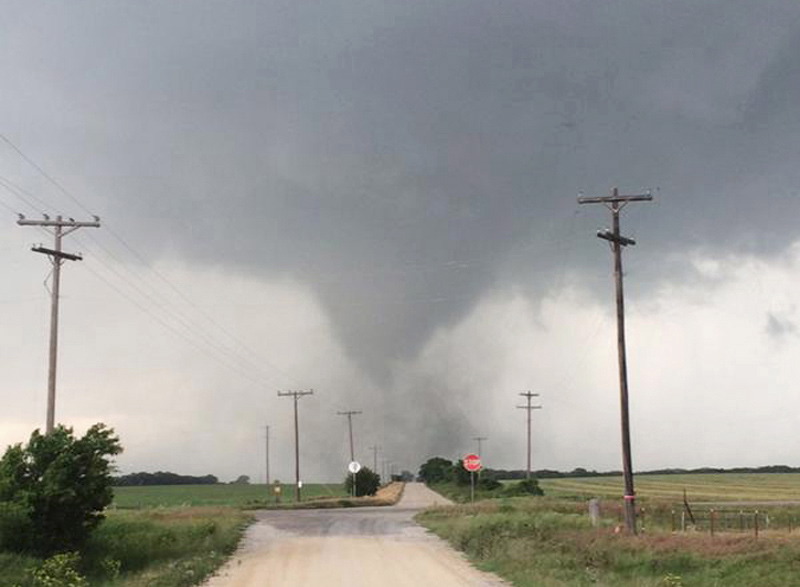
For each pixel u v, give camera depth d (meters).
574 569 25.62
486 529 35.38
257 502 86.88
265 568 26.23
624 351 36.66
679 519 47.53
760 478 176.00
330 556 29.78
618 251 37.12
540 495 95.38
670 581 22.42
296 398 91.81
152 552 29.66
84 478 27.72
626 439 36.12
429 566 26.47
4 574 21.70
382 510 67.00
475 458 61.59
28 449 27.78
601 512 50.50
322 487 186.12
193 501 97.81
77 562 25.23
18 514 25.86
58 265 39.66
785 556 26.11
